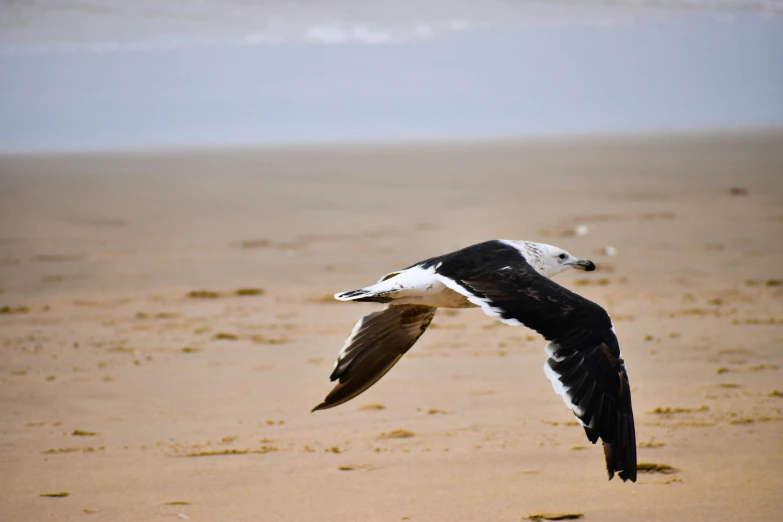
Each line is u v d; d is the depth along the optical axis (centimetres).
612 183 3052
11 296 1628
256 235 2217
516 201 2695
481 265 644
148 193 2945
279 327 1404
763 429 935
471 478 822
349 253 1981
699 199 2662
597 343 554
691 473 825
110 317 1476
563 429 951
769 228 2186
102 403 1058
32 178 3247
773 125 5019
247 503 776
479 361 1207
